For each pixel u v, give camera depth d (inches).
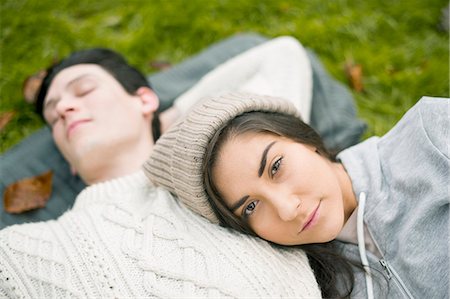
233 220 42.4
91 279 39.6
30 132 72.1
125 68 61.1
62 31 80.7
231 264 39.5
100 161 55.7
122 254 40.5
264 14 81.4
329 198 41.1
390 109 69.9
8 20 81.1
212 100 44.9
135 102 58.9
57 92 58.2
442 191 39.9
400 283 42.0
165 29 80.8
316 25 78.8
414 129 44.5
